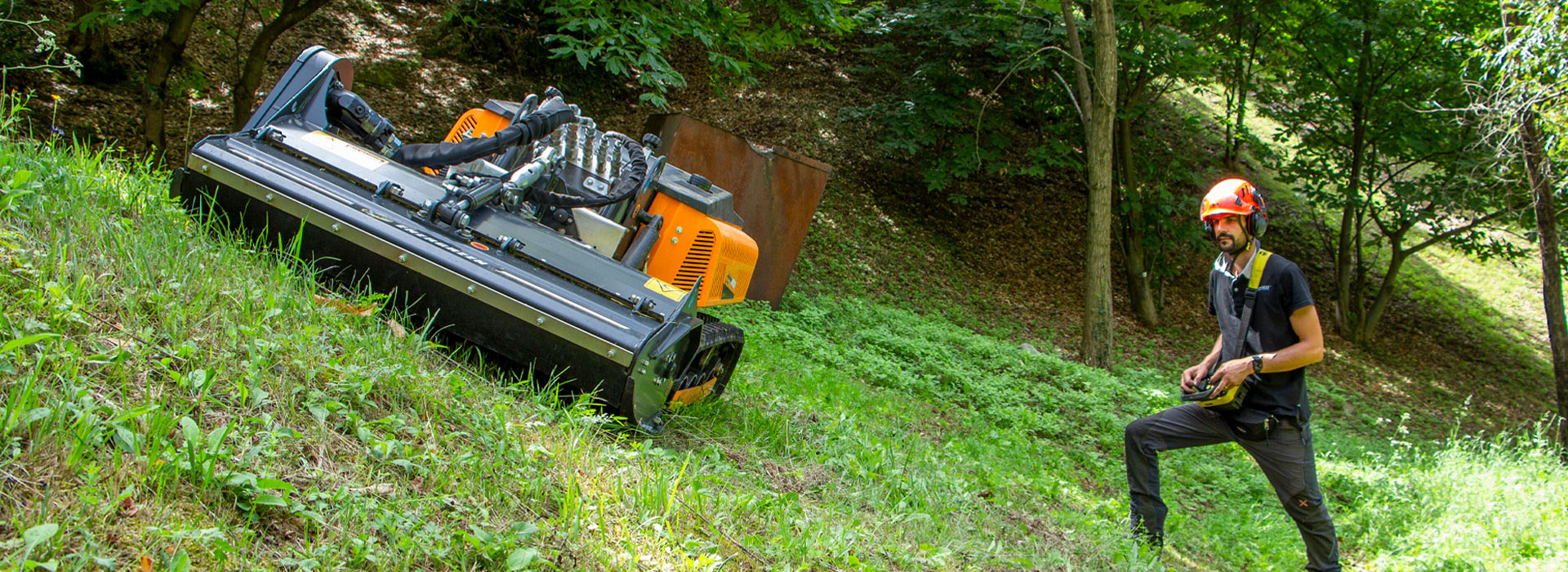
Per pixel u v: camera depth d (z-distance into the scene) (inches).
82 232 120.4
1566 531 219.9
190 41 455.8
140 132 378.3
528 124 164.9
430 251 137.6
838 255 519.8
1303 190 669.9
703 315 187.8
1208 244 710.5
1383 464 352.5
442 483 100.0
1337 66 602.9
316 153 151.2
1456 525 227.3
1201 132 823.1
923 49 614.5
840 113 581.0
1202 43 599.8
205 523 79.0
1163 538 187.2
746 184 371.2
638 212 184.4
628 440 140.3
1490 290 776.3
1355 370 597.6
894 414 255.6
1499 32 415.2
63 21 405.1
